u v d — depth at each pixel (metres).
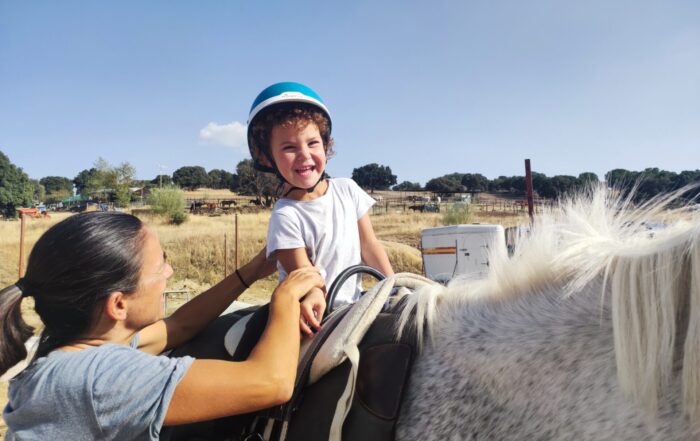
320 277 1.46
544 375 0.98
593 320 1.00
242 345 1.47
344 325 1.27
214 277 15.79
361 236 1.97
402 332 1.23
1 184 61.16
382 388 1.15
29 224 28.66
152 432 1.11
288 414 1.24
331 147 1.84
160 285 1.31
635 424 0.84
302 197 1.75
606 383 0.91
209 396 1.12
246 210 45.22
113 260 1.18
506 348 1.05
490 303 1.21
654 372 0.83
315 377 1.25
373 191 98.56
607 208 1.17
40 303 1.19
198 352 1.71
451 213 24.08
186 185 108.56
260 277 1.98
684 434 0.80
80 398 1.10
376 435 1.11
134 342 1.60
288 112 1.65
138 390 1.11
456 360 1.12
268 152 1.75
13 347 1.18
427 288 1.31
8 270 15.73
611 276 1.01
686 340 0.80
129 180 48.78
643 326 0.86
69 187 119.38
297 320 1.29
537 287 1.16
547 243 1.19
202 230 22.23
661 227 1.01
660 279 0.86
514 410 1.00
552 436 0.93
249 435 1.27
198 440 1.40
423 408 1.11
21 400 1.14
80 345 1.23
